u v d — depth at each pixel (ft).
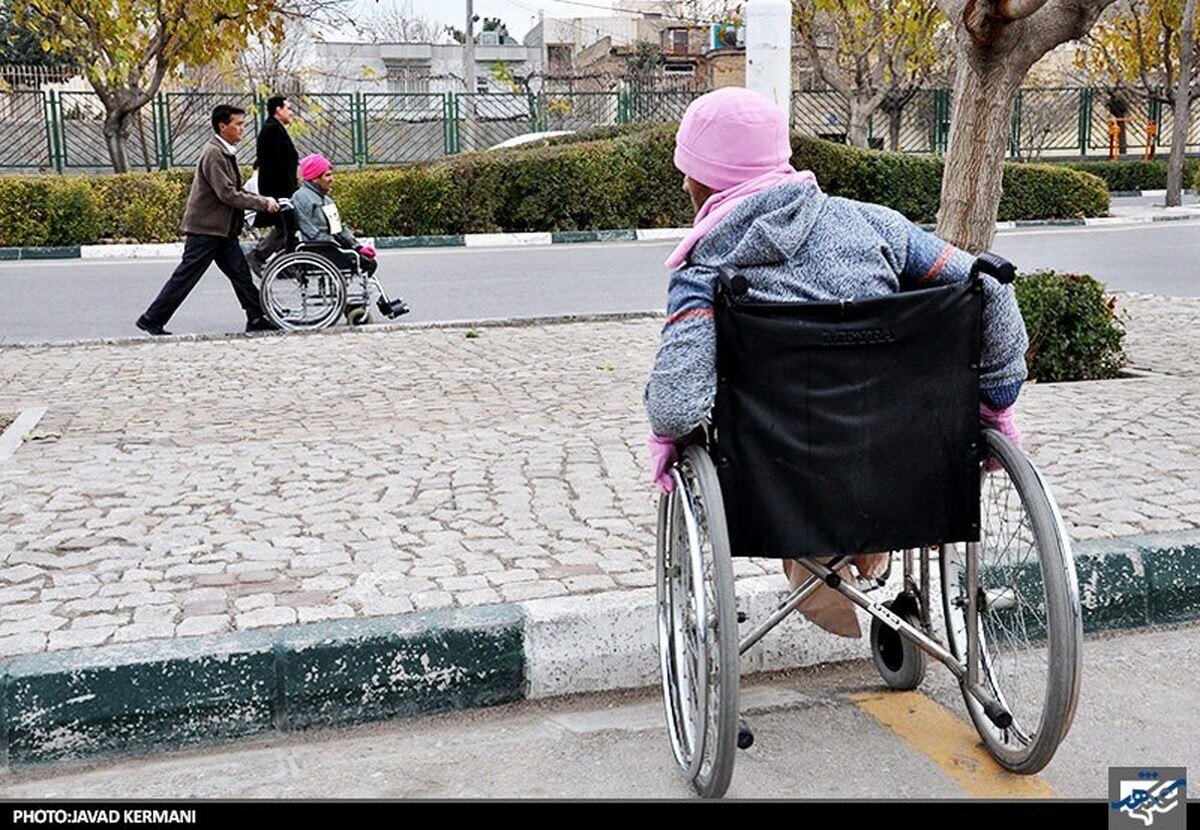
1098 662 13.23
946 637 12.08
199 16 64.54
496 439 20.59
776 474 9.76
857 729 11.69
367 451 19.85
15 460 19.63
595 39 192.75
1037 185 70.33
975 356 9.91
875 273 9.96
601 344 30.78
